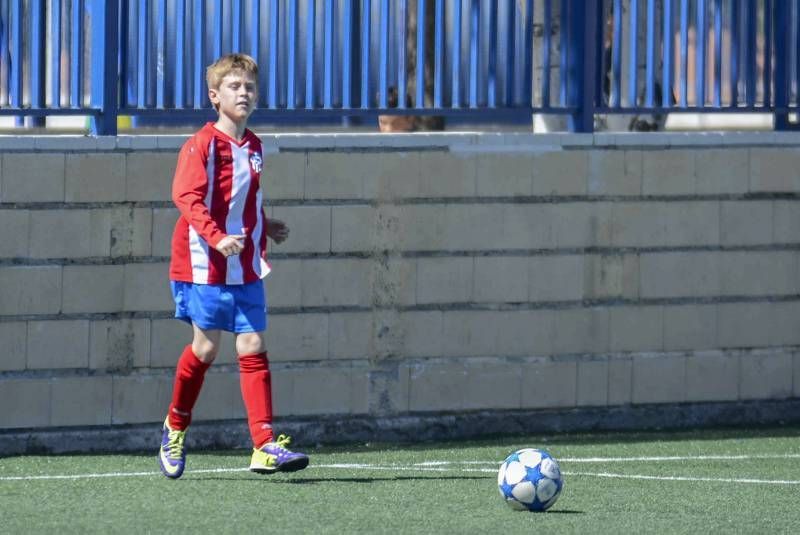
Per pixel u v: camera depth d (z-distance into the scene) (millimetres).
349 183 30703
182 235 24891
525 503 22984
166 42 29766
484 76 32031
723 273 33469
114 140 28969
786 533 22094
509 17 32125
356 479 26141
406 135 31047
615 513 23234
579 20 32562
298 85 30719
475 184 31516
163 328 29469
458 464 28484
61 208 28672
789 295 34031
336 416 30891
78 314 28922
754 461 29328
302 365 30609
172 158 29359
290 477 26281
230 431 30094
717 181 33250
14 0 28750
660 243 32906
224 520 21766
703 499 24859
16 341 28562
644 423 32969
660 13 33219
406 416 31344
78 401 29031
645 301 32875
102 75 29141
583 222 32312
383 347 31125
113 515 22078
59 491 24375
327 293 30703
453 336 31562
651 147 32781
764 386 33906
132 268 29219
